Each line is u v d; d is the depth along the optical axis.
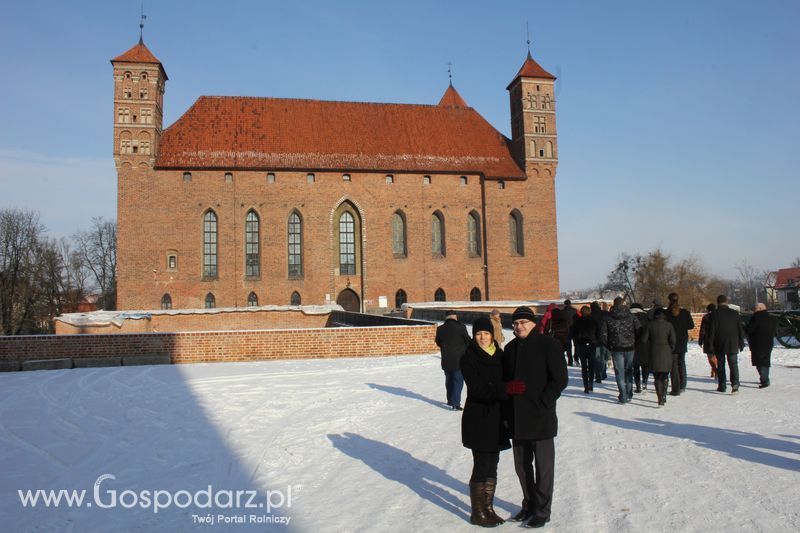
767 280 130.62
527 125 67.88
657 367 13.48
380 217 63.69
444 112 72.69
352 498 8.05
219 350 24.06
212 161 60.38
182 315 49.47
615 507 7.26
